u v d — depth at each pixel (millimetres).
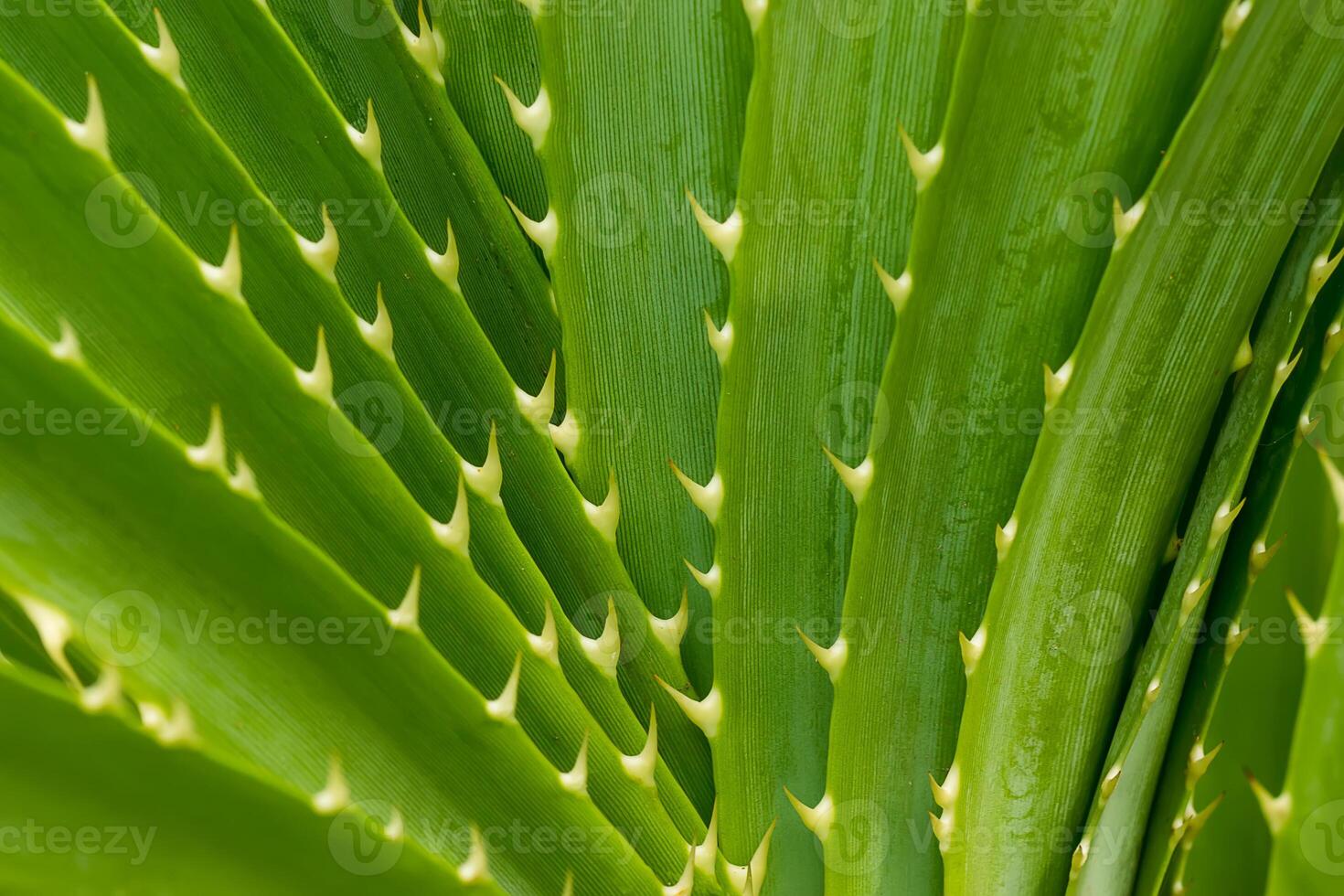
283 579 287
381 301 303
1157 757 316
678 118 315
